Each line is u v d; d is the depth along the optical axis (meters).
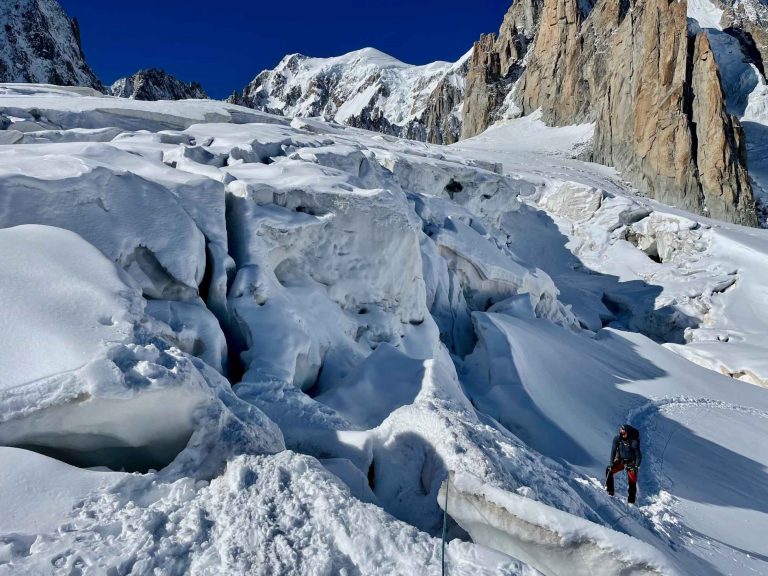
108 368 4.32
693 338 25.62
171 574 3.40
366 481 5.51
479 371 13.34
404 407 6.49
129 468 4.71
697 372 17.33
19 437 4.06
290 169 12.03
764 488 10.29
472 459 5.35
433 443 5.79
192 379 4.72
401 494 5.60
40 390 4.09
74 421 4.20
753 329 24.81
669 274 30.42
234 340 8.38
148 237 7.34
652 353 18.09
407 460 5.92
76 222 6.82
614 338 18.81
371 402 8.18
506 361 12.75
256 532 3.79
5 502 3.52
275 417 6.64
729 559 7.02
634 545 4.02
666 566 3.89
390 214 11.69
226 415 4.98
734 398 15.54
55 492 3.73
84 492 3.83
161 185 8.19
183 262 7.48
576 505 5.96
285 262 10.30
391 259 11.78
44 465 3.88
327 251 10.87
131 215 7.36
